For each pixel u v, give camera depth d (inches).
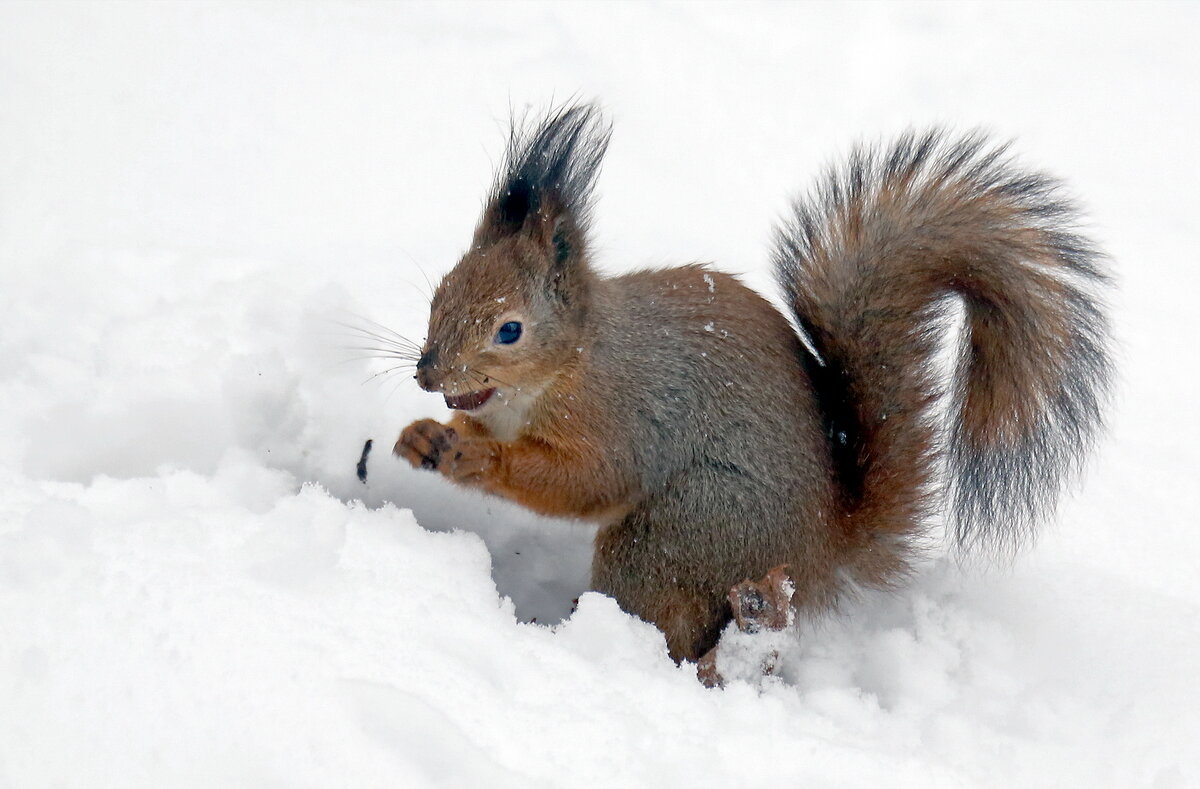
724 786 251.6
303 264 554.3
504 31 797.2
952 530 388.2
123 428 367.9
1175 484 451.5
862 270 374.3
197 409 376.5
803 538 363.6
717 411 365.4
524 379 359.3
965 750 292.4
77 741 236.2
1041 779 281.7
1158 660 341.7
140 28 764.6
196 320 413.1
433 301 363.9
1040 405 362.3
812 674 345.4
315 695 246.2
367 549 301.3
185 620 261.6
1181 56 835.4
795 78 783.7
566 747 250.5
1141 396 520.4
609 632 313.1
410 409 422.0
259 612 267.1
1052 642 349.7
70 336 435.5
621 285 388.5
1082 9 883.4
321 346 418.3
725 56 795.4
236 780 230.7
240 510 310.8
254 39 766.5
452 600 288.7
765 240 621.0
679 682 297.7
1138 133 750.5
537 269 358.6
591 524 390.0
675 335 371.2
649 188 666.8
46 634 255.9
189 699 243.8
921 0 863.7
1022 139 733.3
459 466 353.7
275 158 665.0
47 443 357.7
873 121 745.6
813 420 370.9
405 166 667.4
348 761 234.8
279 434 389.7
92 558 277.7
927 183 376.2
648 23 808.3
